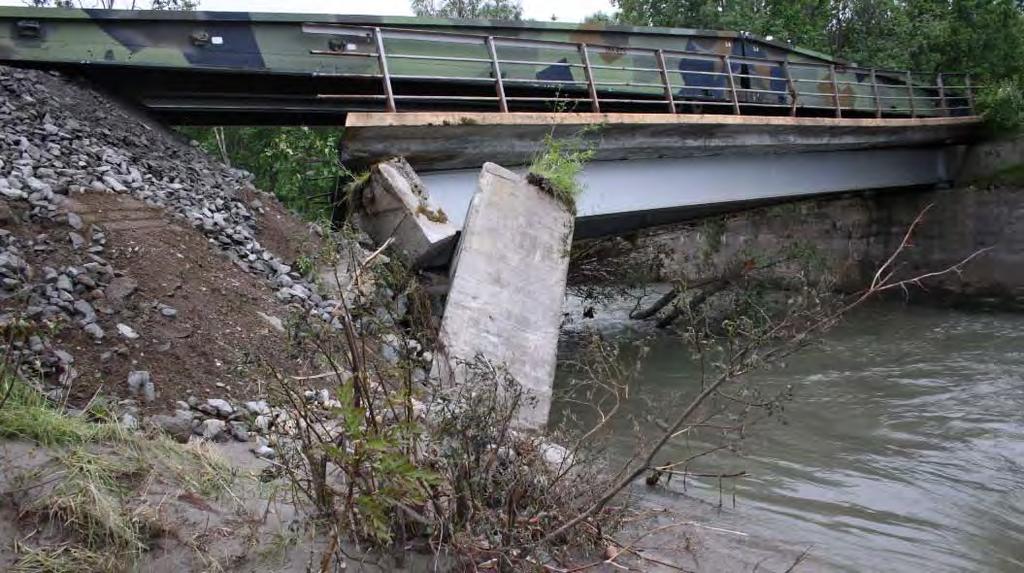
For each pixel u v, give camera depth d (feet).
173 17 38.14
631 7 92.63
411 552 14.02
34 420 14.83
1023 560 18.72
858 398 35.27
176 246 25.12
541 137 41.60
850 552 18.37
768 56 60.18
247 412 18.63
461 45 45.55
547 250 31.50
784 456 26.23
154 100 42.63
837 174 64.49
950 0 80.53
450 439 14.76
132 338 19.65
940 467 25.71
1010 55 77.36
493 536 13.26
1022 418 31.94
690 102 51.98
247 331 22.52
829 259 78.48
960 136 71.26
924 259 75.15
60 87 35.91
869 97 63.21
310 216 43.78
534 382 26.35
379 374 14.76
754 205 62.75
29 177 24.84
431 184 41.04
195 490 14.62
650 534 17.56
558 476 15.70
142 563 12.50
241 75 41.11
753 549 17.69
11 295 18.90
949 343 50.44
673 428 14.32
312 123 48.67
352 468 12.73
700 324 52.85
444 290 31.35
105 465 14.23
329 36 41.24
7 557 11.75
